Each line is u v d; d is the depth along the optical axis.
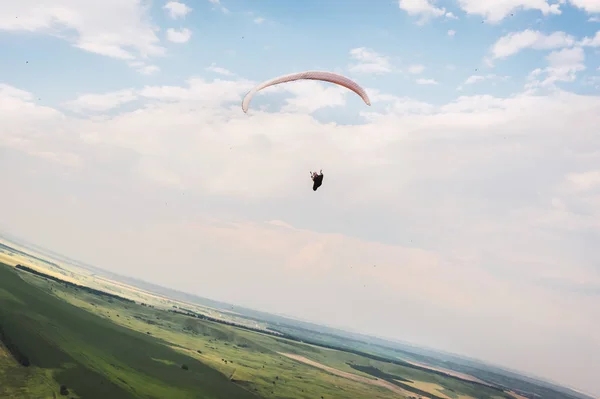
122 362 113.00
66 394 83.75
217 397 111.06
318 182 28.28
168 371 118.38
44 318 120.50
